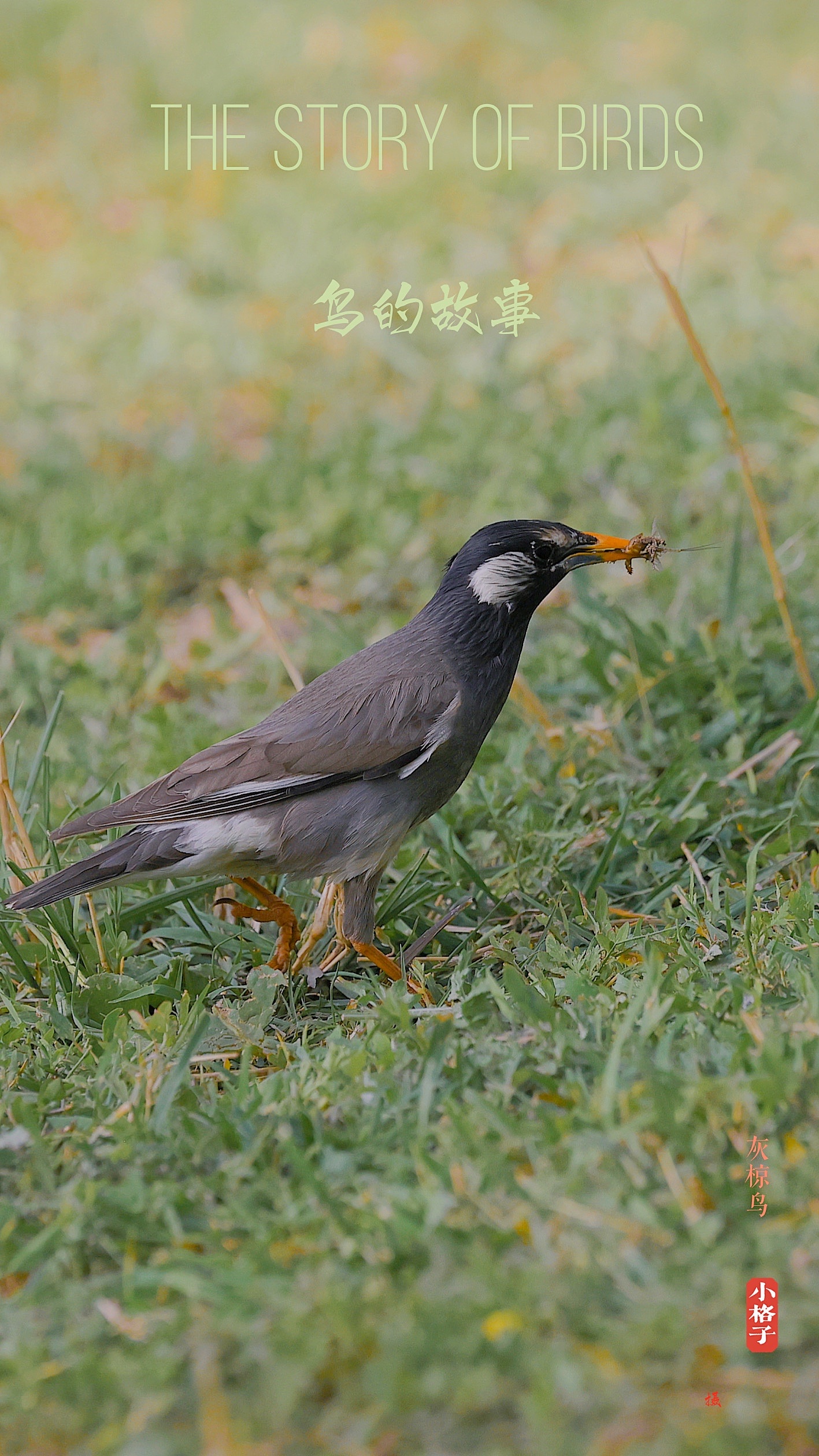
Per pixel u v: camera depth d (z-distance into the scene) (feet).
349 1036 26.78
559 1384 16.74
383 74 96.48
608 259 71.87
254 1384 17.39
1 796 31.55
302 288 73.05
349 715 29.32
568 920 29.30
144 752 39.40
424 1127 21.21
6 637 47.39
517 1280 18.01
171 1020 27.12
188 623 47.21
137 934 32.09
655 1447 16.10
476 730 30.48
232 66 97.96
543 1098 22.25
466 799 35.12
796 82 89.61
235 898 32.89
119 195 85.61
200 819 28.91
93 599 49.01
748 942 26.45
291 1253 19.44
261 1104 23.02
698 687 38.09
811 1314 17.24
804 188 76.48
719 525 48.14
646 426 54.85
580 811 33.96
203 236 79.41
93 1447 17.11
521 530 30.89
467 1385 16.67
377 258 75.10
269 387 64.08
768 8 100.78
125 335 70.85
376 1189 20.42
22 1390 17.71
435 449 55.93
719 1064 21.89
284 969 29.94
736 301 65.10
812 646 39.29
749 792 33.63
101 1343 18.63
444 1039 22.86
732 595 39.17
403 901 31.22
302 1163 20.54
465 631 30.55
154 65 98.84
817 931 27.12
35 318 73.41
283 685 43.68
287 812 29.12
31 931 30.83
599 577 46.80
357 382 64.28
